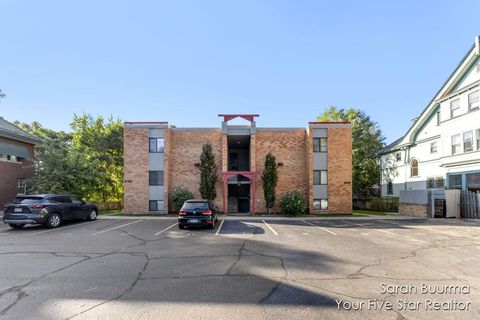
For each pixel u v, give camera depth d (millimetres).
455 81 23219
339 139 22922
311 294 4980
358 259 7484
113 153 31828
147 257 7676
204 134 23469
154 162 22578
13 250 8586
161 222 16188
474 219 18297
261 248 8859
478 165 20469
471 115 21016
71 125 31703
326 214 22031
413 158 30328
